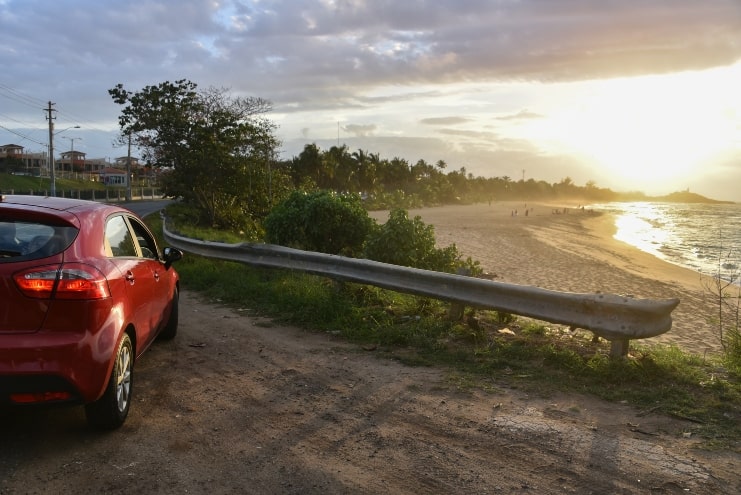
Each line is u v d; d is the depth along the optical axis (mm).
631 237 51625
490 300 6781
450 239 35812
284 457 3910
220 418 4562
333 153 105062
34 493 3373
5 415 4480
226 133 23922
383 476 3680
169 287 6398
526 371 5707
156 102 23688
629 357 5820
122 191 89938
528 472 3744
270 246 10578
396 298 8859
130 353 4594
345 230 11984
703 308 14297
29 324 3744
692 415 4645
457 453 4008
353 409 4789
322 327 7465
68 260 3959
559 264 23562
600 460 3900
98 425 4195
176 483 3533
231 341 6895
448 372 5734
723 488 3551
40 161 115125
